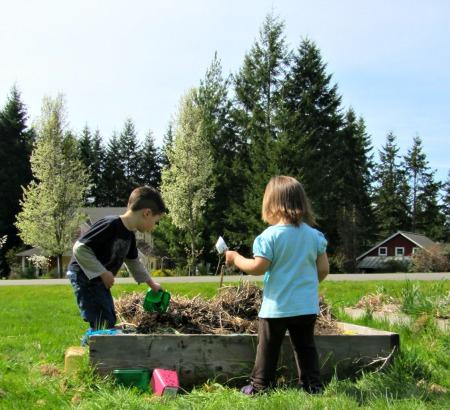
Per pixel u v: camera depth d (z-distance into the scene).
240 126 40.97
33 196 37.12
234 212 38.84
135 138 68.88
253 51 40.47
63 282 19.47
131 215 4.77
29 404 3.47
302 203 3.95
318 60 40.56
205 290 12.69
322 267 4.00
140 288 13.35
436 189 65.88
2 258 48.97
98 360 3.95
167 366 3.98
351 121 52.47
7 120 52.97
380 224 62.78
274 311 3.70
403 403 3.27
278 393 3.52
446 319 6.20
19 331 6.89
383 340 4.21
